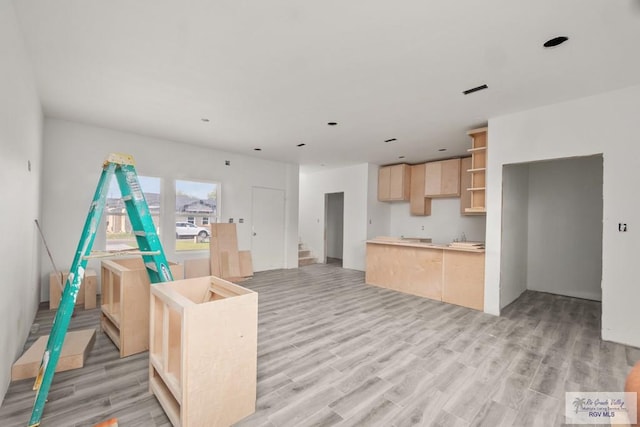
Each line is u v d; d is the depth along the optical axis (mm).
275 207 6879
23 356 2260
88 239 2121
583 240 4770
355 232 7180
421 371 2352
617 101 2928
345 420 1771
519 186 4633
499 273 3787
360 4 1805
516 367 2432
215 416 1655
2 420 1725
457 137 4738
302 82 2877
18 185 2270
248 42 2232
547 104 3328
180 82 2902
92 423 1714
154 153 4965
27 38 2203
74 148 4203
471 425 1743
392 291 4980
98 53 2404
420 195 6730
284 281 5664
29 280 2924
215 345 1651
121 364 2385
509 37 2119
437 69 2598
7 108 1874
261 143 5258
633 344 2830
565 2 1760
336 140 5004
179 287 2186
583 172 4793
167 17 1955
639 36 2064
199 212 5586
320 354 2625
